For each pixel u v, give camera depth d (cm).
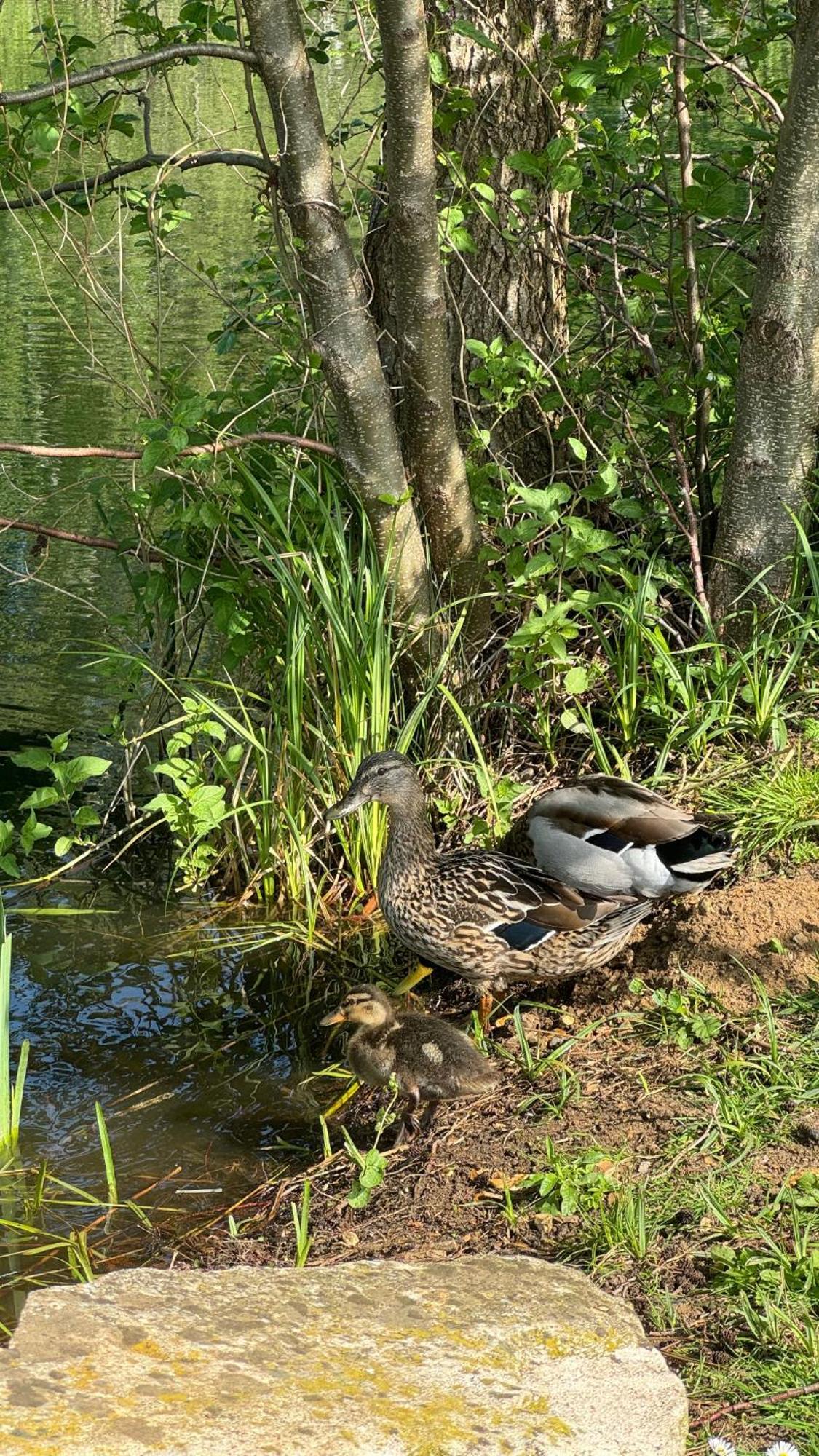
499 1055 243
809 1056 224
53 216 293
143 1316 167
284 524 292
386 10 257
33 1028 267
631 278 319
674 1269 198
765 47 321
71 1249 220
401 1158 228
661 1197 208
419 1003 267
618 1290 196
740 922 246
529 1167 218
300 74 269
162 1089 253
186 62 304
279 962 280
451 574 296
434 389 280
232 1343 164
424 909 251
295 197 274
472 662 303
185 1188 232
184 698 310
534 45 300
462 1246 208
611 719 298
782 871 260
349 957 280
